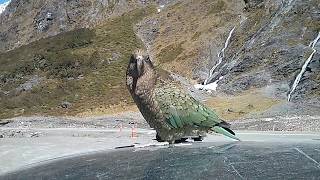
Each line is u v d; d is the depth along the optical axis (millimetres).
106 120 43250
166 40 69312
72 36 75312
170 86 10023
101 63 65188
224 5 71438
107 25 79375
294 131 29484
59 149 22031
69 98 56062
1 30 108125
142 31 74812
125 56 67125
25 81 63250
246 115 39844
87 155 10195
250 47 55500
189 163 7730
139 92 9930
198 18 71500
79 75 62719
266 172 6922
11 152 21016
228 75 53094
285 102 42500
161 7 84062
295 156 8133
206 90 51406
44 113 53062
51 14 99375
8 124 43000
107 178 7230
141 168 7641
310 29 52000
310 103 41531
